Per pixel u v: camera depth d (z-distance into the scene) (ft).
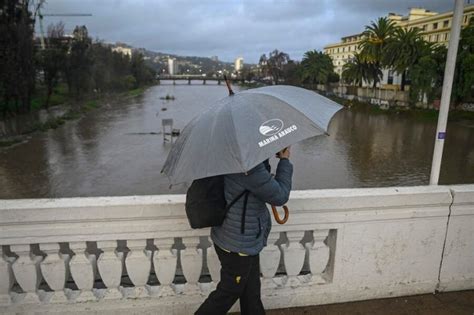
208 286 8.71
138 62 420.36
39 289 8.61
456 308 9.04
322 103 7.30
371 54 204.23
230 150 5.75
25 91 132.36
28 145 106.63
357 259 8.98
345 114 186.39
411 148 102.01
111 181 69.92
